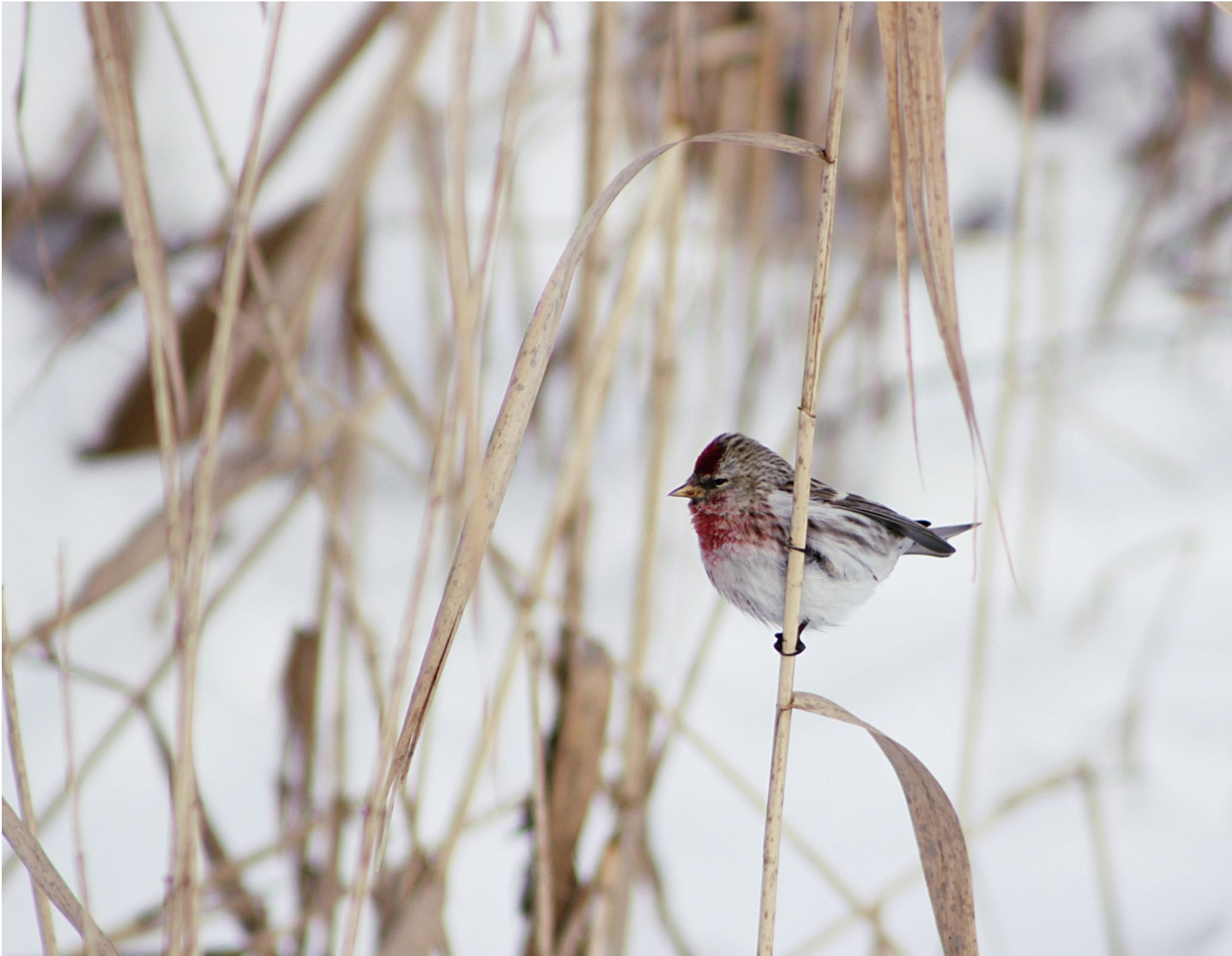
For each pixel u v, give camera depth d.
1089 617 10.58
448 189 4.12
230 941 6.67
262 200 10.56
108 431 11.05
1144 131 15.99
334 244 7.02
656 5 9.43
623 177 3.65
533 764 5.66
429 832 7.69
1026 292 14.14
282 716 7.55
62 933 6.86
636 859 6.70
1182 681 9.67
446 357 8.10
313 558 10.63
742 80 8.86
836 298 12.05
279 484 11.34
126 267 11.28
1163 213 14.70
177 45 4.85
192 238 11.61
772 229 10.56
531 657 5.82
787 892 7.81
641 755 6.68
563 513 6.21
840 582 6.16
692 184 10.62
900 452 12.11
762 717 9.34
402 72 6.94
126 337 11.03
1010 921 7.57
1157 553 11.10
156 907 6.78
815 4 9.48
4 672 4.26
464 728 8.90
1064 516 12.02
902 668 10.15
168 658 6.66
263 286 5.65
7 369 10.92
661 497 6.80
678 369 9.70
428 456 11.17
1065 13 15.93
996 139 16.12
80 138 11.39
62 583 4.31
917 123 3.53
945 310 3.56
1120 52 16.31
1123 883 7.84
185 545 4.91
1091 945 7.37
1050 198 12.15
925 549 6.96
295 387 5.88
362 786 7.52
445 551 7.39
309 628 7.89
